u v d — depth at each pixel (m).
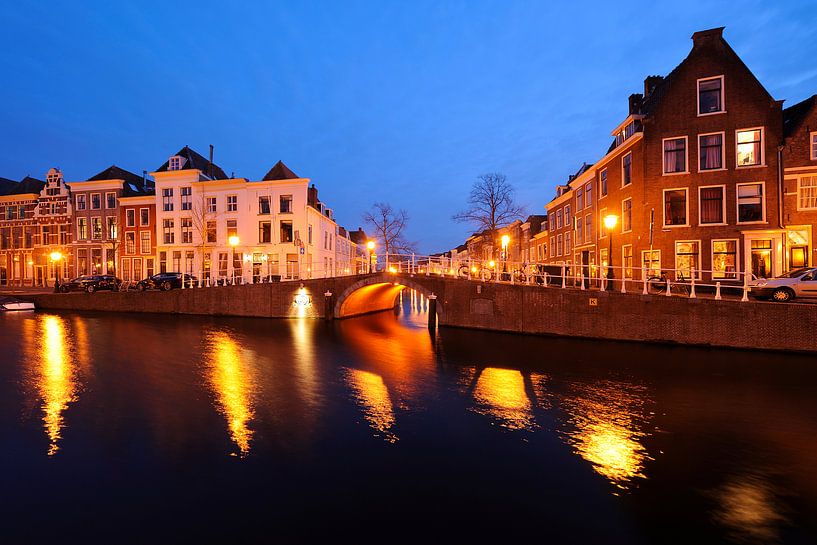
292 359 15.58
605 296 18.22
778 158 20.34
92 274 39.78
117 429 9.00
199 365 14.55
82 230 40.22
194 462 7.59
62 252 40.75
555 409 10.35
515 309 20.39
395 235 47.81
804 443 8.46
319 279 26.48
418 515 6.09
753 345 15.65
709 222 21.16
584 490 6.80
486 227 34.41
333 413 10.08
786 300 16.03
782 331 15.24
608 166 26.52
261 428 9.15
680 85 21.78
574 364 14.47
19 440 8.42
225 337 20.03
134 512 6.09
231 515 6.04
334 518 6.00
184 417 9.72
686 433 8.94
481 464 7.63
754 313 15.62
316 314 26.56
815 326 14.84
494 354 16.12
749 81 20.83
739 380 12.41
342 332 21.78
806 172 20.09
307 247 35.72
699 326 16.47
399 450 8.16
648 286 19.14
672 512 6.23
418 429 9.17
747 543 5.58
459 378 13.05
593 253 28.77
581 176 30.36
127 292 29.84
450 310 22.17
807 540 5.64
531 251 44.59
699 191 21.30
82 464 7.48
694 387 11.88
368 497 6.55
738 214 20.75
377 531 5.71
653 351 16.02
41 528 5.72
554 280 29.00
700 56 21.48
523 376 13.19
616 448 8.29
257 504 6.32
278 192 35.59
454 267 26.73
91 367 14.13
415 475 7.23
